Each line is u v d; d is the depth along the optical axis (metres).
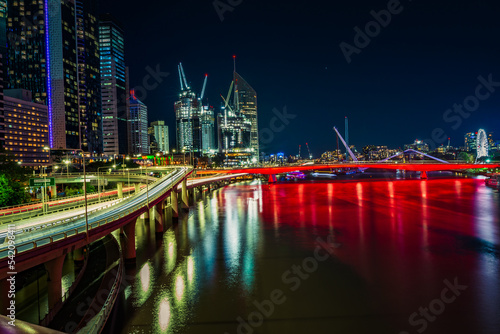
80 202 88.38
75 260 52.59
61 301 35.62
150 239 71.25
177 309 37.16
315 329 32.16
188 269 50.25
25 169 113.31
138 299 39.88
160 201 74.88
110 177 116.56
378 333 31.14
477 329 31.30
